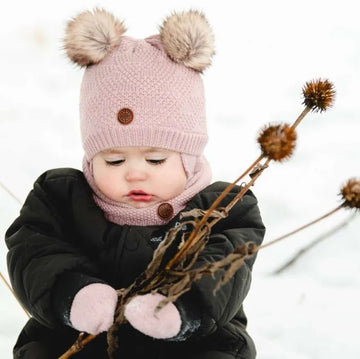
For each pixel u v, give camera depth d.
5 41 3.31
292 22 3.57
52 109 2.91
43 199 1.65
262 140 1.41
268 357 1.92
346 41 3.42
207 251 1.54
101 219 1.62
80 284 1.48
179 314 1.43
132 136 1.58
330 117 2.91
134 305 1.40
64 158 2.62
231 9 3.66
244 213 1.63
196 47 1.62
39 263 1.54
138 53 1.62
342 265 2.20
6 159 2.57
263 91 3.07
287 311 2.06
